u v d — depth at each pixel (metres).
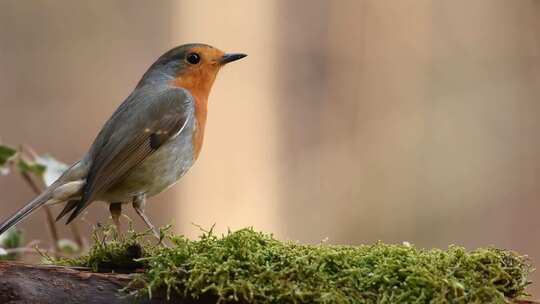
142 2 17.36
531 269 5.27
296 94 16.25
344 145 15.70
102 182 6.96
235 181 15.28
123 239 5.61
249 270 5.00
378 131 15.66
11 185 14.17
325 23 16.45
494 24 15.80
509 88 15.48
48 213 8.09
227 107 15.90
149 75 7.71
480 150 15.20
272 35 16.47
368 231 14.57
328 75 16.28
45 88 16.91
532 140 15.13
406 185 15.01
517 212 14.60
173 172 7.38
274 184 15.25
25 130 16.34
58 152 16.36
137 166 7.16
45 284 5.11
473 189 14.92
